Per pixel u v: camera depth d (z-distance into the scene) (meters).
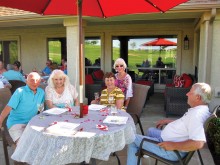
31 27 9.34
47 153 2.02
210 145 3.64
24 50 10.21
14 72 6.14
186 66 8.60
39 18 5.91
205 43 5.04
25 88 2.96
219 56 5.02
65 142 2.02
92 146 2.07
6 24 7.36
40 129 2.24
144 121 5.20
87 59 9.53
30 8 3.03
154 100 7.46
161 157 2.45
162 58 8.98
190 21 8.02
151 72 9.15
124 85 3.85
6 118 3.11
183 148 2.20
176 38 8.66
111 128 2.29
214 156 3.45
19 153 2.24
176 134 2.41
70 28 5.95
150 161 2.99
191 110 2.34
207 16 4.96
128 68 9.31
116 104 3.41
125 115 2.78
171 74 8.96
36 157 2.04
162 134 2.57
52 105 3.23
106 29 9.11
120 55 9.26
